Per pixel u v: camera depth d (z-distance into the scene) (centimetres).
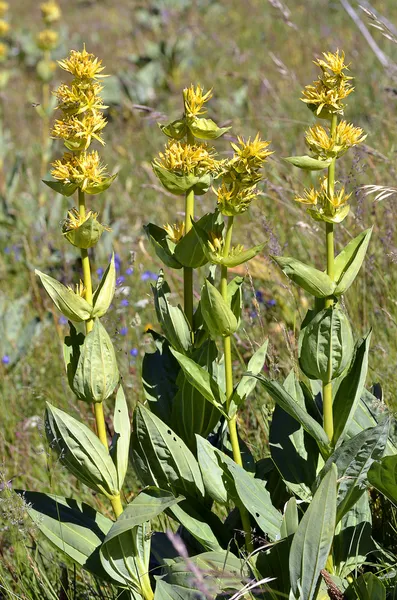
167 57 785
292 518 214
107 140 634
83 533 226
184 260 227
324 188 214
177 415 234
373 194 346
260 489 223
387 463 213
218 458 222
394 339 307
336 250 331
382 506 248
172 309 228
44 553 266
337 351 212
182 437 235
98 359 217
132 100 705
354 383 220
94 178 216
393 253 286
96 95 218
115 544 220
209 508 232
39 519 226
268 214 374
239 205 214
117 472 221
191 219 220
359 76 580
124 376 322
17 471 304
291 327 332
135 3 1049
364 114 499
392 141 397
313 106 215
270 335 321
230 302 222
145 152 567
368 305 327
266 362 304
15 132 735
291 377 233
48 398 338
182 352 229
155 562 236
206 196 418
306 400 231
